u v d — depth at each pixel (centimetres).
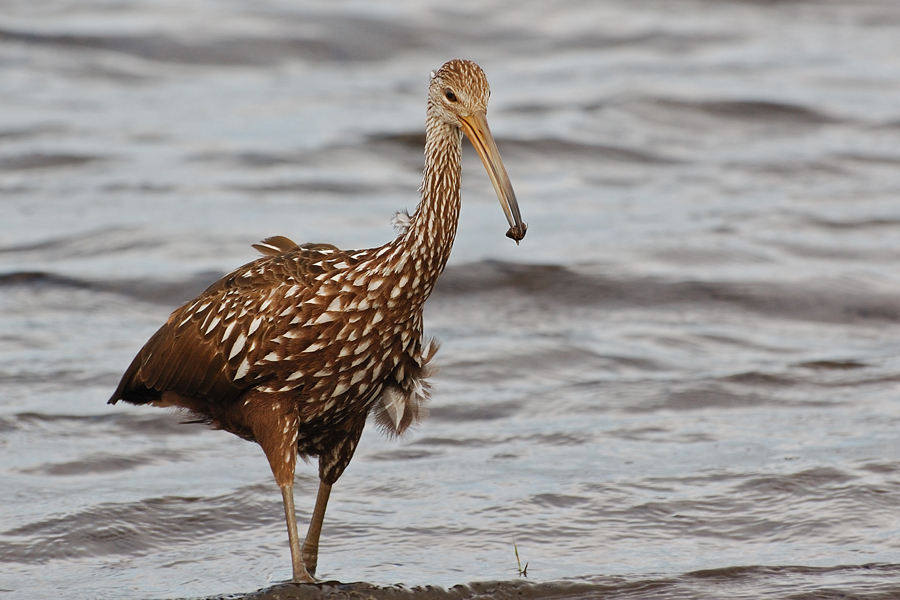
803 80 2884
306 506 992
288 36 3103
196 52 2948
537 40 3231
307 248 870
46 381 1255
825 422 1149
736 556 884
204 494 1005
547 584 836
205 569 880
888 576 837
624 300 1568
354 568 877
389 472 1061
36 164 2145
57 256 1689
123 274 1600
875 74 2959
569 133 2392
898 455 1045
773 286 1586
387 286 807
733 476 1018
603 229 1867
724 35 3328
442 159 821
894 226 1867
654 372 1325
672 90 2700
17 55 2844
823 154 2325
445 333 1448
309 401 828
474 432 1154
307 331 804
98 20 3088
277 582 852
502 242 1802
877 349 1401
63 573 870
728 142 2447
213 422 895
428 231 813
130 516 958
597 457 1080
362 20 3222
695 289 1588
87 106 2545
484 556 894
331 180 2117
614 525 941
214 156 2225
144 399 933
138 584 851
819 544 898
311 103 2656
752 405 1212
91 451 1091
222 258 1689
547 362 1345
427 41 3181
